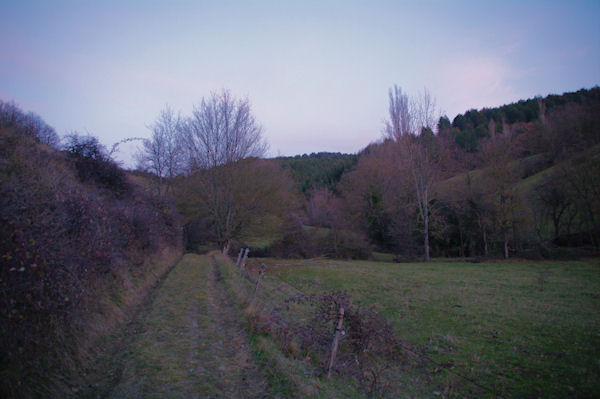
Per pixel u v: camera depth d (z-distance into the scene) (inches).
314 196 2763.3
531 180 1851.6
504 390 303.3
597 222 1279.5
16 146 363.6
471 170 2060.8
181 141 1353.3
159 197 920.3
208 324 341.4
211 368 241.1
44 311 212.4
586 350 373.4
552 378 319.3
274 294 603.8
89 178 559.8
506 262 1270.9
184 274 647.8
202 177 1255.5
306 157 5634.8
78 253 279.6
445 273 1029.2
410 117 1742.1
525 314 524.1
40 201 257.6
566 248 1294.3
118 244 418.3
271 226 1358.3
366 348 320.5
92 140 610.9
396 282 876.6
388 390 267.0
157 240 665.0
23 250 201.0
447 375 335.3
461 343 424.2
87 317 274.2
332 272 1104.2
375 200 2170.3
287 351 285.3
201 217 1384.1
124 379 211.6
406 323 522.0
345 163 3882.9
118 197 612.1
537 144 2223.2
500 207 1392.7
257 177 1286.9
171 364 239.6
